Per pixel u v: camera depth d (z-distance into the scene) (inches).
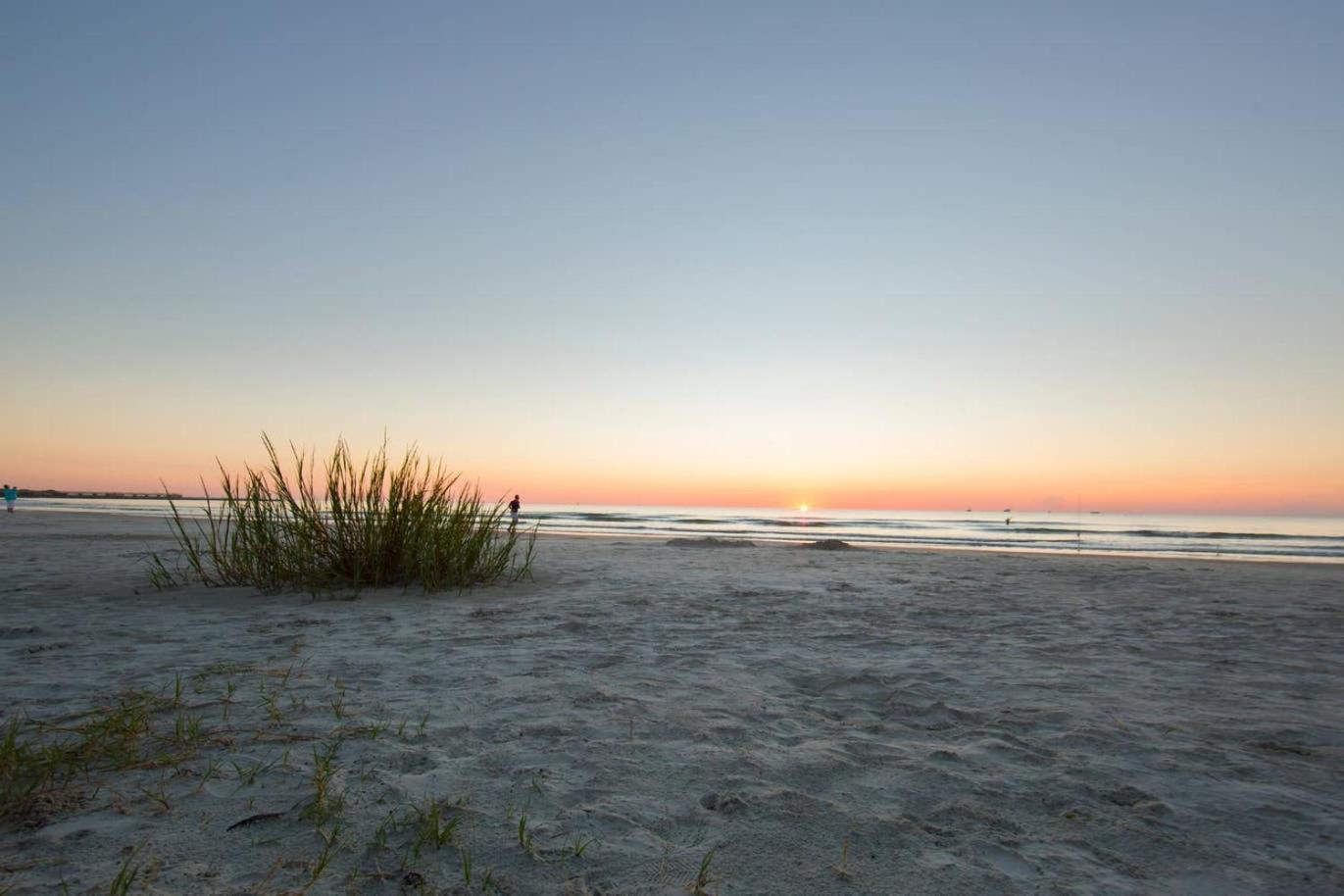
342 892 66.9
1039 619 247.6
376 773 95.5
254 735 110.4
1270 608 279.1
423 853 74.8
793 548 621.0
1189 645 202.7
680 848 77.9
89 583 295.1
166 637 189.8
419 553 297.4
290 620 218.7
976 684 155.4
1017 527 1616.6
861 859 76.8
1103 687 153.7
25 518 960.3
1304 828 86.5
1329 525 2288.4
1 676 146.0
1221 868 76.7
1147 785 99.0
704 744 112.3
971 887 71.7
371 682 146.9
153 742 106.3
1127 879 74.0
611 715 127.0
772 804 89.4
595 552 545.0
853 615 251.9
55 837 75.9
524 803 88.3
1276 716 132.9
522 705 132.3
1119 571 441.4
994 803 92.4
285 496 292.4
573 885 69.6
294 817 82.2
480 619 229.1
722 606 267.6
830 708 136.9
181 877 68.4
